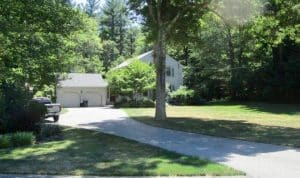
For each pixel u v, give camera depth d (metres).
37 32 15.89
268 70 56.16
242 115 37.31
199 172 11.28
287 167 12.38
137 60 60.38
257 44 33.66
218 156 14.38
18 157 13.99
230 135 21.02
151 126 26.41
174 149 16.14
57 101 61.56
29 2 15.31
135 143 17.81
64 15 16.91
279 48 54.91
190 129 24.17
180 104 60.19
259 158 13.98
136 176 10.99
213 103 60.44
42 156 14.20
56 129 22.44
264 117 34.59
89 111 45.28
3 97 21.70
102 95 63.97
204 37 59.38
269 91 55.91
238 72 60.72
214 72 63.91
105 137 20.20
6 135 17.78
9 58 15.95
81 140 19.06
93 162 12.88
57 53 17.77
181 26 32.12
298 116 35.84
